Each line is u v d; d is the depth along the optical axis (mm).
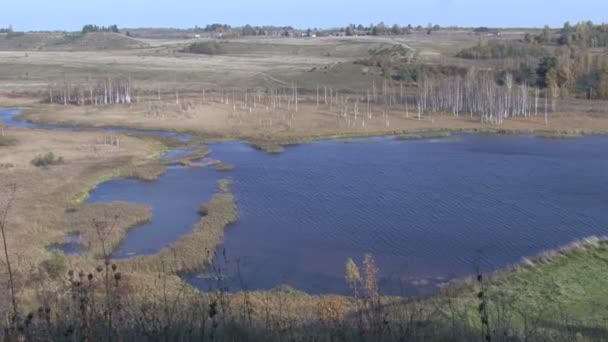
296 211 27219
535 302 11859
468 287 13133
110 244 21875
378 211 27125
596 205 27922
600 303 11797
